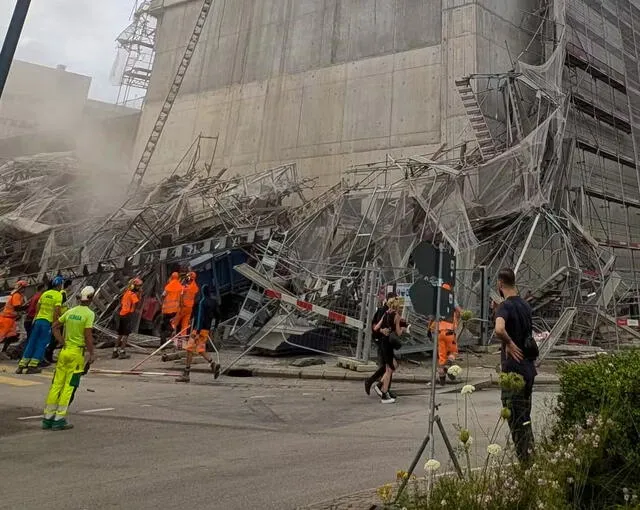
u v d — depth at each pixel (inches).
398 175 815.1
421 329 493.7
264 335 475.2
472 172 671.1
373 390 364.5
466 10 823.1
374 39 929.5
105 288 622.2
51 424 239.6
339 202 713.0
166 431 243.3
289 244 673.0
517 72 721.6
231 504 150.5
